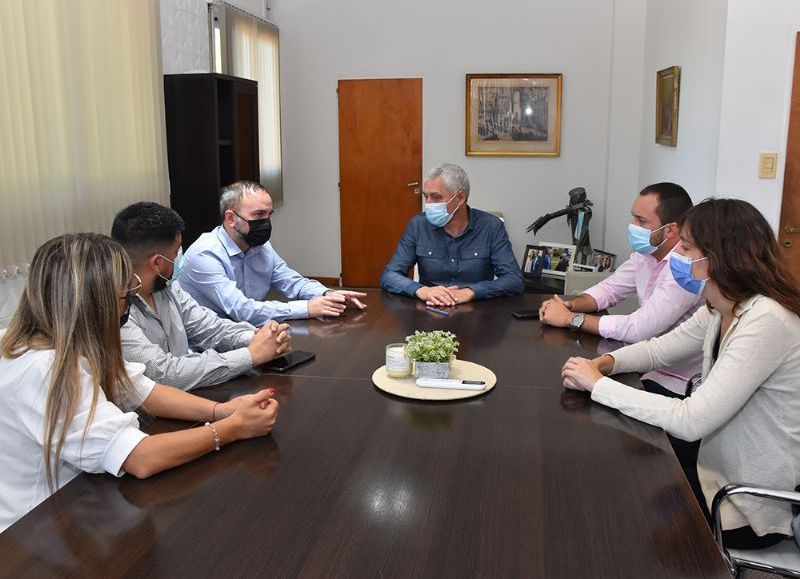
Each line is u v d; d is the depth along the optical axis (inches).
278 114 269.6
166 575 45.2
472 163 276.5
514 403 74.1
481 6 265.7
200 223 180.2
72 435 57.7
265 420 65.6
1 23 118.9
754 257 67.5
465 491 55.7
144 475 57.8
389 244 287.1
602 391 73.1
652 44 238.1
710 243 68.6
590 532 50.2
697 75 169.6
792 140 142.3
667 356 85.1
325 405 73.3
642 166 254.7
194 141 177.5
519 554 47.4
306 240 292.7
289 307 109.2
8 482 60.8
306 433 66.4
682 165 185.3
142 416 72.8
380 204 284.7
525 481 57.4
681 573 45.7
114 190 152.8
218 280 110.0
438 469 59.3
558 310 104.7
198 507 53.6
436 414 71.0
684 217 72.2
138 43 160.7
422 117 275.7
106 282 60.1
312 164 286.4
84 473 59.5
